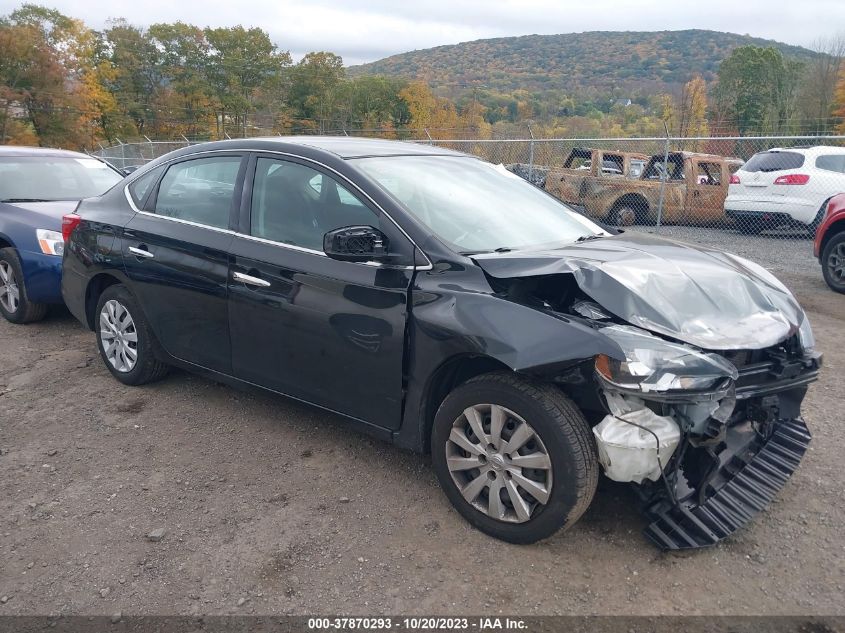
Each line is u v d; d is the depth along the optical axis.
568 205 4.43
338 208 3.51
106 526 3.19
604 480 3.54
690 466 2.90
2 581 2.80
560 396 2.81
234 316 3.84
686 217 13.74
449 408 3.10
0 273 6.37
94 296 4.90
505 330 2.84
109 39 72.31
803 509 3.32
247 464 3.77
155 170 4.51
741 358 3.03
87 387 4.84
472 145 14.53
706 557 2.95
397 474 3.65
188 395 4.68
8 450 3.93
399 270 3.21
